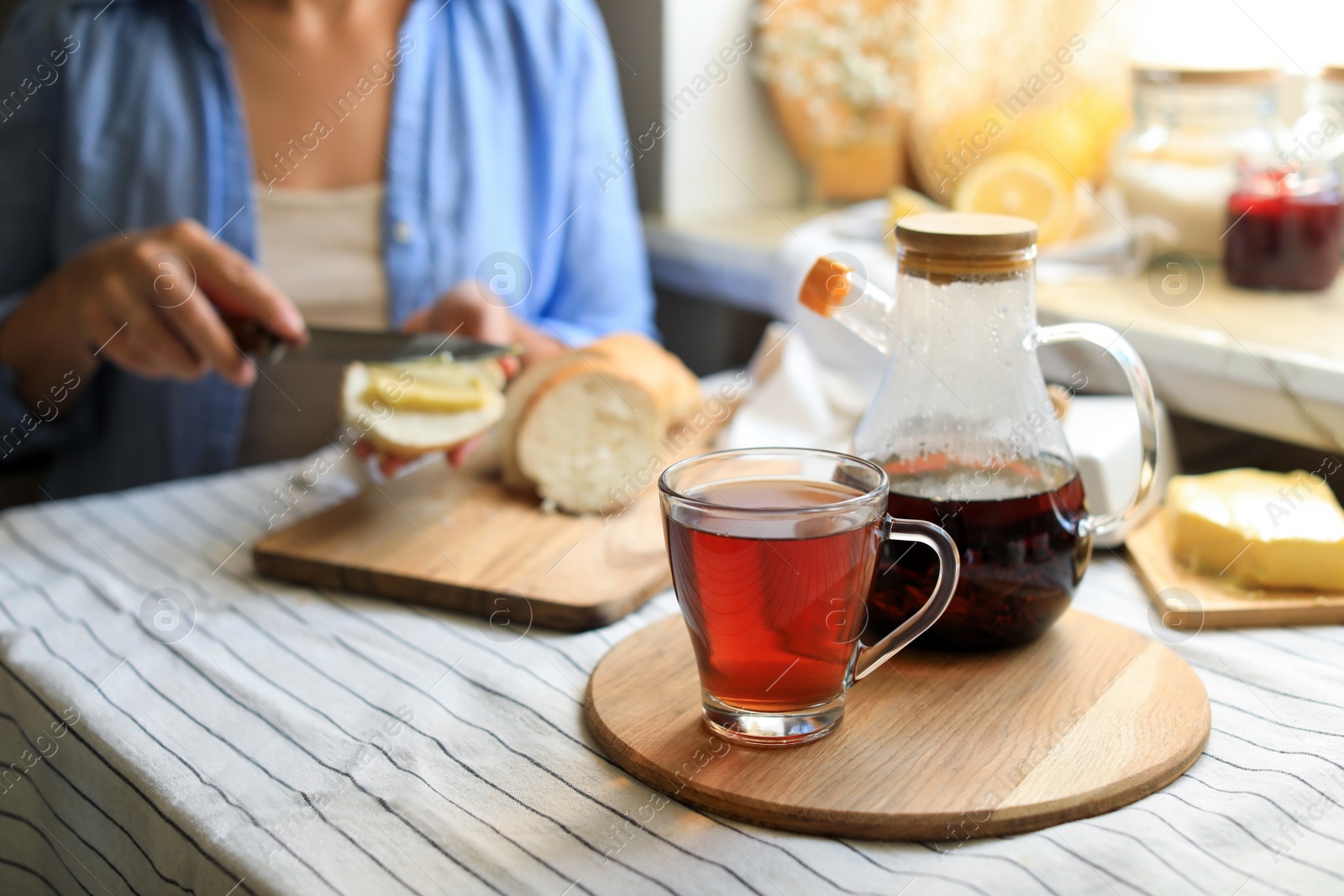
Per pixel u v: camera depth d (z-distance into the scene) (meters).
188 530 0.97
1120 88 1.33
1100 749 0.70
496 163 1.46
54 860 0.81
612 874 0.66
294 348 1.00
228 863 0.67
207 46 1.31
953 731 0.72
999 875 0.64
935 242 0.73
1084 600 0.85
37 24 1.32
